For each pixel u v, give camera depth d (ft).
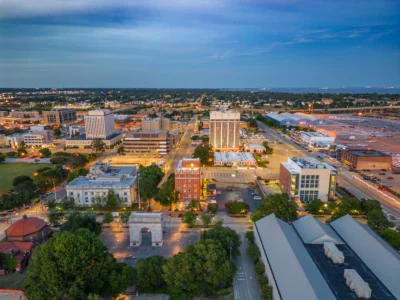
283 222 393.91
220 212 528.63
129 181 583.99
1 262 361.92
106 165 643.86
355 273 286.66
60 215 467.93
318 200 513.45
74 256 304.09
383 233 394.11
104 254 337.31
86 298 286.66
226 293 317.42
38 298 280.72
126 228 472.85
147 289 327.26
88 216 425.69
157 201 534.78
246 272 355.36
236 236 382.01
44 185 613.93
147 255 393.70
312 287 257.96
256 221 422.41
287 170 587.68
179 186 552.00
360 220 488.85
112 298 314.14
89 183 568.82
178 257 329.11
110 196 531.09
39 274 302.86
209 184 640.58
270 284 308.40
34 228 401.70
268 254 333.42
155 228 412.57
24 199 539.29
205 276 315.78
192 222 460.14
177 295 310.45
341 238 375.66
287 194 585.63
